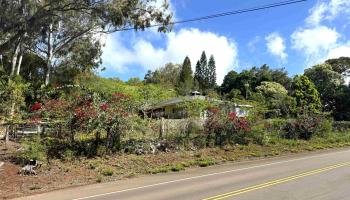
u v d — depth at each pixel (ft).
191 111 73.56
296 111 110.63
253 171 51.72
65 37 108.68
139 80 200.75
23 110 67.00
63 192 40.06
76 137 57.06
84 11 77.97
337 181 41.50
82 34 107.55
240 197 33.68
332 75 201.05
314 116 105.60
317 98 173.78
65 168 49.88
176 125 68.80
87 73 125.59
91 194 38.32
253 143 81.10
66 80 120.37
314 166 54.95
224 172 52.01
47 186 43.16
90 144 56.44
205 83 310.86
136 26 79.66
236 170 53.67
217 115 74.74
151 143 62.80
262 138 82.79
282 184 40.09
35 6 69.00
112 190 40.42
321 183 40.37
